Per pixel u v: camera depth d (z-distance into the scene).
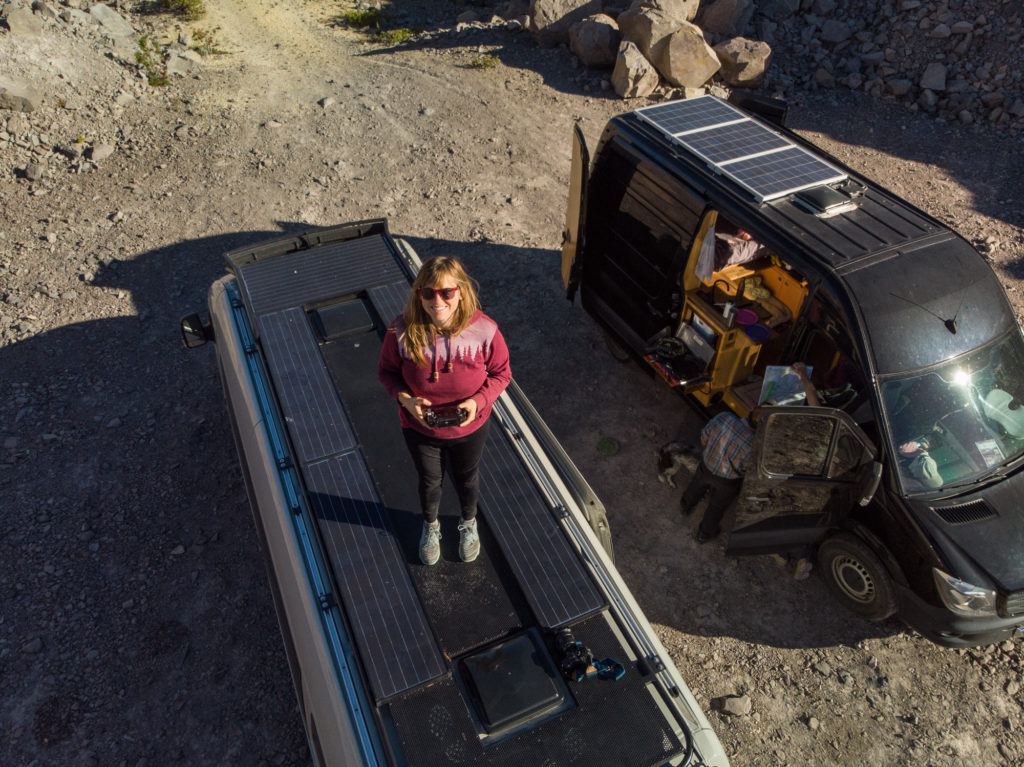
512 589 3.95
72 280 8.91
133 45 13.19
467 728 3.41
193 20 14.88
